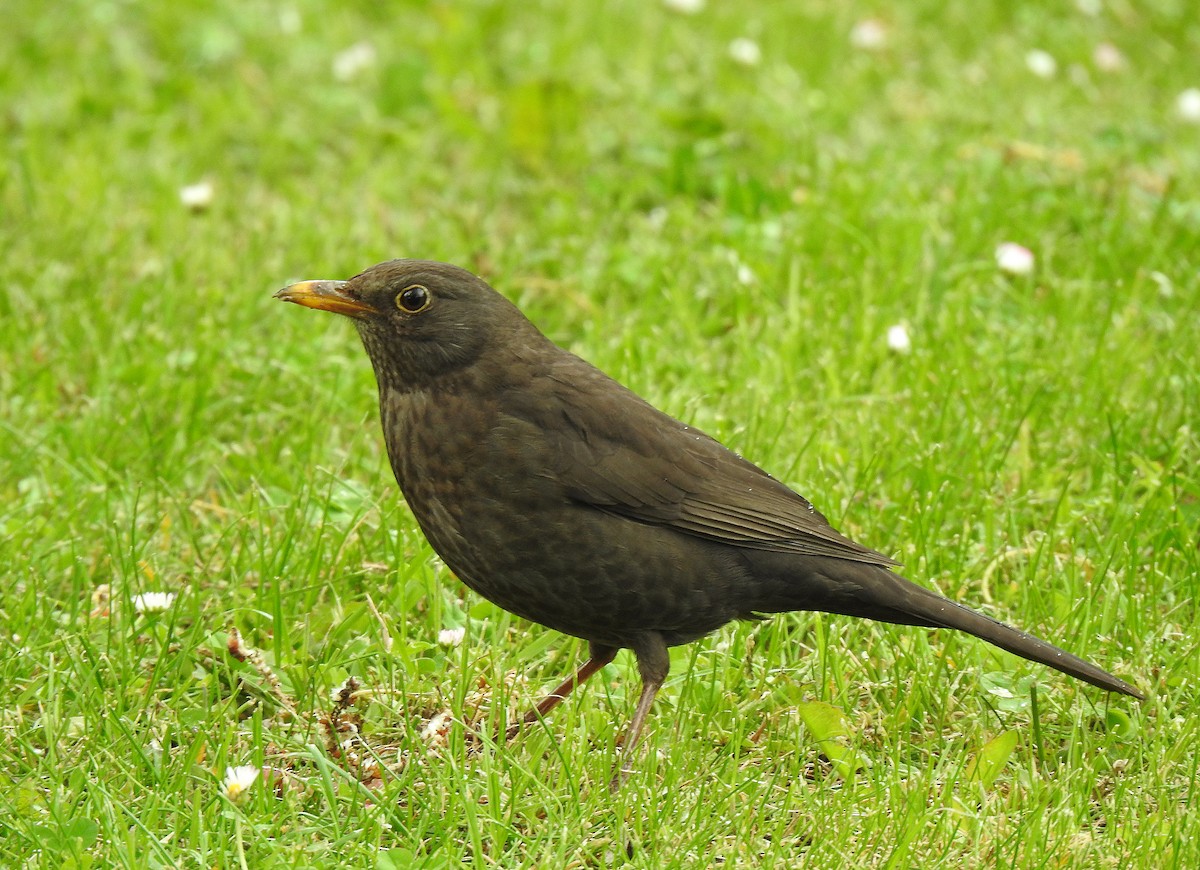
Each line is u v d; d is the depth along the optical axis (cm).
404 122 1599
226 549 962
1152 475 1015
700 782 783
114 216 1400
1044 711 849
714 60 1711
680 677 874
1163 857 728
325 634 893
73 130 1570
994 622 795
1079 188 1423
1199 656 866
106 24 1775
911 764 811
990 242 1329
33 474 1059
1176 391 1130
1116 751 824
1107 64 1694
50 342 1191
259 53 1725
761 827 748
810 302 1230
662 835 738
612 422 784
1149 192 1435
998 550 973
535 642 892
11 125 1588
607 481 775
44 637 874
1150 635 895
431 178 1483
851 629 909
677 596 788
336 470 1041
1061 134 1567
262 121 1587
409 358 793
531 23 1816
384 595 928
